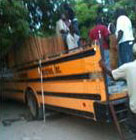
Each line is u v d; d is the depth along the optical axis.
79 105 5.26
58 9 10.73
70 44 7.08
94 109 4.78
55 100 6.26
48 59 6.37
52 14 10.84
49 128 6.67
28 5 10.00
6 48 8.12
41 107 7.29
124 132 4.96
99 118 4.66
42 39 7.27
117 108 4.66
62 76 5.80
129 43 6.01
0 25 7.47
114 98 4.61
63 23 7.53
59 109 6.12
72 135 5.91
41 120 7.54
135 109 3.99
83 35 11.56
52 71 6.25
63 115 7.70
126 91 4.71
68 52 5.59
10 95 9.77
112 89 4.58
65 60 5.59
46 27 10.96
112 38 6.04
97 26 6.15
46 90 6.70
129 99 4.13
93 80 4.77
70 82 5.50
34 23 10.69
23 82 8.29
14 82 9.14
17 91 8.98
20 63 8.37
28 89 7.98
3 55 9.33
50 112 7.30
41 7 10.67
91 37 6.21
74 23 7.76
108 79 4.54
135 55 4.37
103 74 4.52
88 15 12.23
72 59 5.31
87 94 4.96
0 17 7.32
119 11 6.22
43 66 6.71
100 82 4.61
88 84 4.91
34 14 10.58
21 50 8.18
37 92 7.30
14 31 7.46
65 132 6.20
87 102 4.98
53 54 6.47
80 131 6.16
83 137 5.70
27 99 8.15
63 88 5.82
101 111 4.59
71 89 5.49
